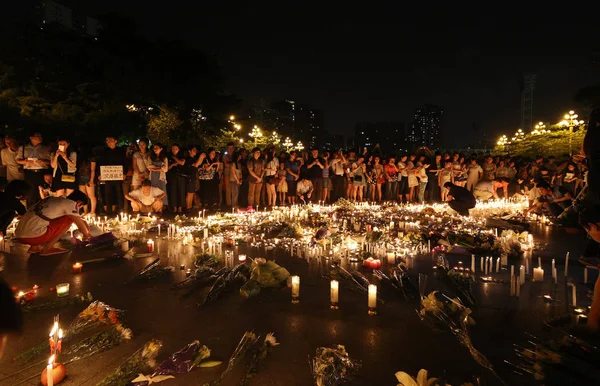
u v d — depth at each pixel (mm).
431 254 7875
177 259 7203
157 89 28297
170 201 12852
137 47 27859
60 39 24484
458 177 16500
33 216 7227
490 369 3625
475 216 12891
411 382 3227
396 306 5133
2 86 24547
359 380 3490
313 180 15680
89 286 5766
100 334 4180
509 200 16688
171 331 4387
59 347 3701
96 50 24906
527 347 4090
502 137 47750
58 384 3422
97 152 11656
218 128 33281
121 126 25641
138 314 4816
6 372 3582
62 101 24125
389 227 10578
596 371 3559
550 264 7312
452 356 3912
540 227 11242
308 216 12117
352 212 13078
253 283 5566
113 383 3396
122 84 25672
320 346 4074
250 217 11430
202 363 3695
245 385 3396
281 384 3439
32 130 20922
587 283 6125
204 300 5105
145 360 3650
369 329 4465
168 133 28578
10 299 2578
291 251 7648
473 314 4930
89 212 12016
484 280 6246
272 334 4223
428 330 4457
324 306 5102
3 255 7301
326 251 7934
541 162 16719
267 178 14328
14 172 10648
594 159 4285
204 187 13312
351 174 16031
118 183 11836
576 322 4656
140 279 5992
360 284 5832
